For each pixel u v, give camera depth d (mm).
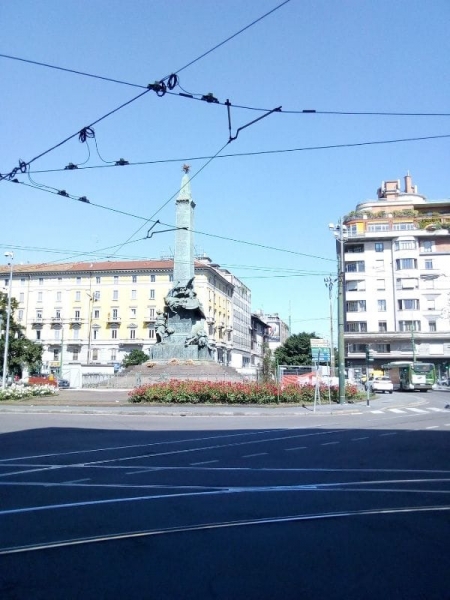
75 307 88812
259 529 6305
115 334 87500
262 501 7734
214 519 6754
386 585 4578
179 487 8719
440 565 5062
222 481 9219
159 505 7508
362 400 33625
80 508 7344
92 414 23875
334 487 8695
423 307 73125
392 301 74438
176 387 28031
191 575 4816
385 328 74188
